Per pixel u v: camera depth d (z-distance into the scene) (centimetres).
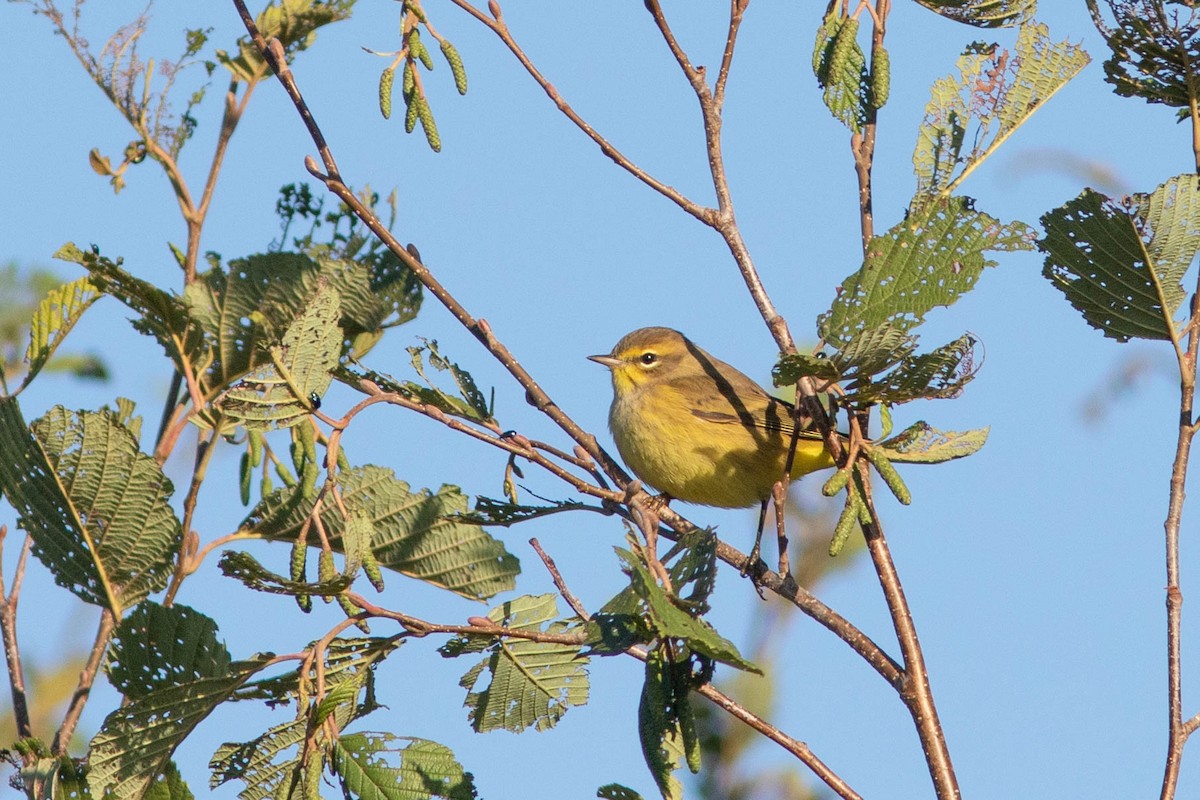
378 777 723
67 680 1149
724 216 916
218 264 984
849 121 920
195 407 985
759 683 852
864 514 775
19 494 918
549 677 880
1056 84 948
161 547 935
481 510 959
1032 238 808
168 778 773
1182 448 809
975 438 823
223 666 812
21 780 845
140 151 1117
